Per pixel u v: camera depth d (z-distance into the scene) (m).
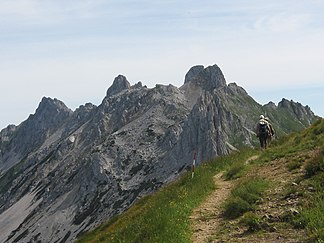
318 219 12.08
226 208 16.67
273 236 12.37
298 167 20.23
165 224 15.86
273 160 24.69
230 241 12.90
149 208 23.48
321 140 23.91
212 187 22.50
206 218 16.58
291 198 15.50
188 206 18.83
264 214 14.51
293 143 27.61
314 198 14.08
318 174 16.67
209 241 13.45
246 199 16.77
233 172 25.03
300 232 12.09
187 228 15.39
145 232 16.14
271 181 18.86
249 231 13.48
